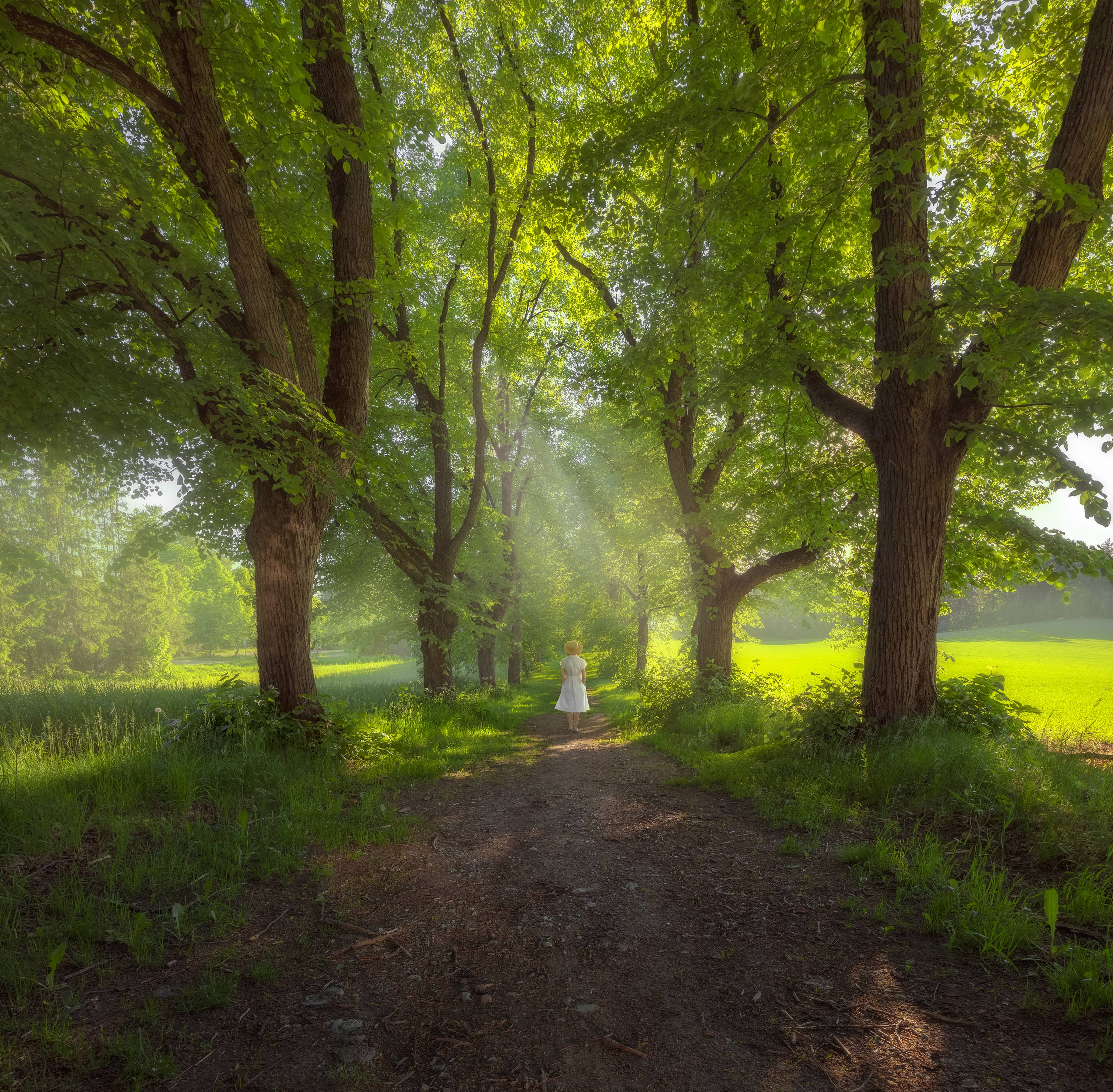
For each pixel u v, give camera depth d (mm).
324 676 32938
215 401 6844
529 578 27953
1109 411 5199
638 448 17188
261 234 7770
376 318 12594
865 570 11547
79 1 6047
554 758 8484
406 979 2801
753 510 11430
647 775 6957
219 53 6680
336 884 3766
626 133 8836
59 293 6199
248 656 81562
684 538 13258
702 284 8586
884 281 6238
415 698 12734
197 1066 2189
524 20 11625
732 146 8875
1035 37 7418
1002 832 3916
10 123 5887
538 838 4758
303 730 7016
